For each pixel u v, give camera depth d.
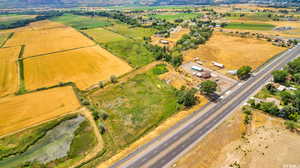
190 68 97.25
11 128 61.22
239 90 75.62
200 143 51.22
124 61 109.69
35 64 106.62
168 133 56.00
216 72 91.94
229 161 44.78
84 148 53.84
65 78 92.06
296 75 77.62
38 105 72.31
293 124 53.81
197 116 62.38
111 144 54.62
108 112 68.06
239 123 56.91
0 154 52.00
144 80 88.69
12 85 86.06
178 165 45.56
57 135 58.88
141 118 64.19
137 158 48.69
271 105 59.81
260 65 95.81
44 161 50.22
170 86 82.44
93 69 100.81
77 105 72.19
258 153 46.28
